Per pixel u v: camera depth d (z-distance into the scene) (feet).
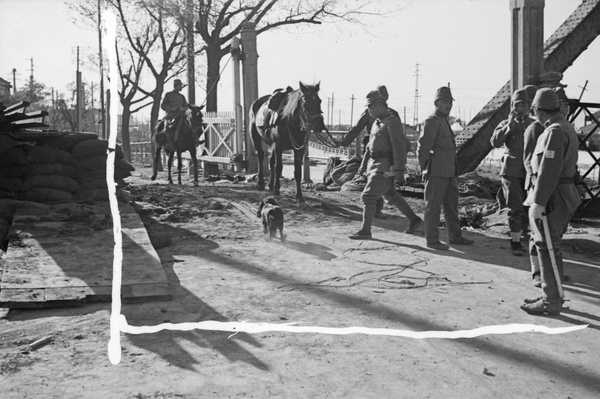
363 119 39.34
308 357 15.03
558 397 12.99
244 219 36.27
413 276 23.63
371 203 31.58
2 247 26.32
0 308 18.60
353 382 13.60
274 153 44.01
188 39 94.94
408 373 14.14
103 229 28.14
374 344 16.02
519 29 45.78
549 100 18.70
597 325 17.85
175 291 20.92
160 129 57.06
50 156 34.19
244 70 68.08
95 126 177.78
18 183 33.42
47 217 29.76
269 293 20.95
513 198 27.73
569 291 21.81
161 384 13.26
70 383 13.25
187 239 30.71
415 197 47.44
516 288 21.98
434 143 29.07
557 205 18.72
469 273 24.23
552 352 15.64
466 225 36.29
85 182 35.53
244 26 66.95
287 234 32.83
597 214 38.81
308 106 38.42
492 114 51.47
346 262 26.05
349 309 19.24
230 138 72.95
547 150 18.07
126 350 15.26
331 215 39.11
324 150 92.53
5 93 179.11
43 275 20.61
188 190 46.16
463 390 13.25
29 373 13.76
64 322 17.34
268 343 15.97
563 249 29.48
